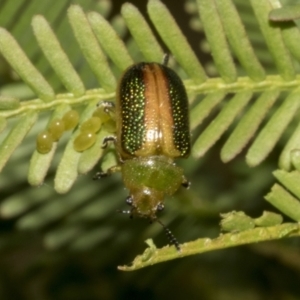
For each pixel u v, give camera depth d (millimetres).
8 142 52
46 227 62
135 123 60
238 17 52
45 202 61
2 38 52
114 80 53
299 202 49
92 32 53
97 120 53
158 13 53
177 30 53
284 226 48
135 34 53
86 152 52
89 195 62
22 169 59
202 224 63
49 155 52
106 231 62
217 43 53
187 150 60
